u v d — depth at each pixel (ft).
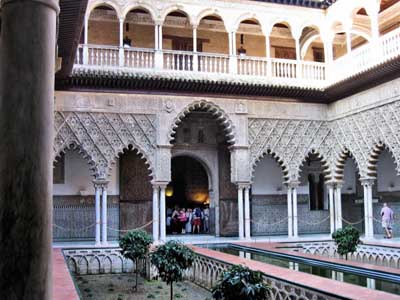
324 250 44.83
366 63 43.88
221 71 47.39
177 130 54.44
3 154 8.68
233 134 48.01
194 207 61.26
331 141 51.03
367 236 45.83
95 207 46.55
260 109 49.14
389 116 42.88
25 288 8.44
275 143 49.34
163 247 24.89
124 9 45.32
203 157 55.11
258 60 48.44
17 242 8.48
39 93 8.95
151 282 34.50
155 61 45.42
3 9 9.09
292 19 49.88
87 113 44.47
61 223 48.78
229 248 41.81
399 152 41.78
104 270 40.45
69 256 40.06
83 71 42.93
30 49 8.95
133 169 51.16
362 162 46.52
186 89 46.80
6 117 8.77
